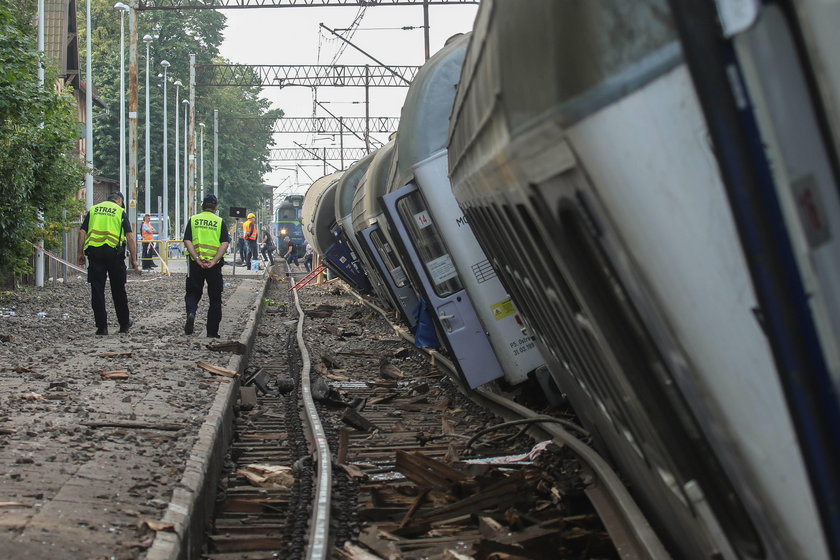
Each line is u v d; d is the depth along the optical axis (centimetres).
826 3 330
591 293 551
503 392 1869
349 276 4438
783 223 352
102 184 9288
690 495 546
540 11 472
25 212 3312
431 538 1064
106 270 2567
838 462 358
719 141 355
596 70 430
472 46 764
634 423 646
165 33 14038
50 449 1194
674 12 361
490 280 1650
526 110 504
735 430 444
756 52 346
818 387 356
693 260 424
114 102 13038
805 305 353
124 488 1030
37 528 859
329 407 2002
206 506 1143
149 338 2541
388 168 2523
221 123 15075
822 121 343
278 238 11506
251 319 3322
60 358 2059
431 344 2075
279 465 1480
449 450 1465
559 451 1332
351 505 1195
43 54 3209
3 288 3931
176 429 1388
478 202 902
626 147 429
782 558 449
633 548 872
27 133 3184
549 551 953
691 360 450
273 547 1069
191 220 2617
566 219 537
